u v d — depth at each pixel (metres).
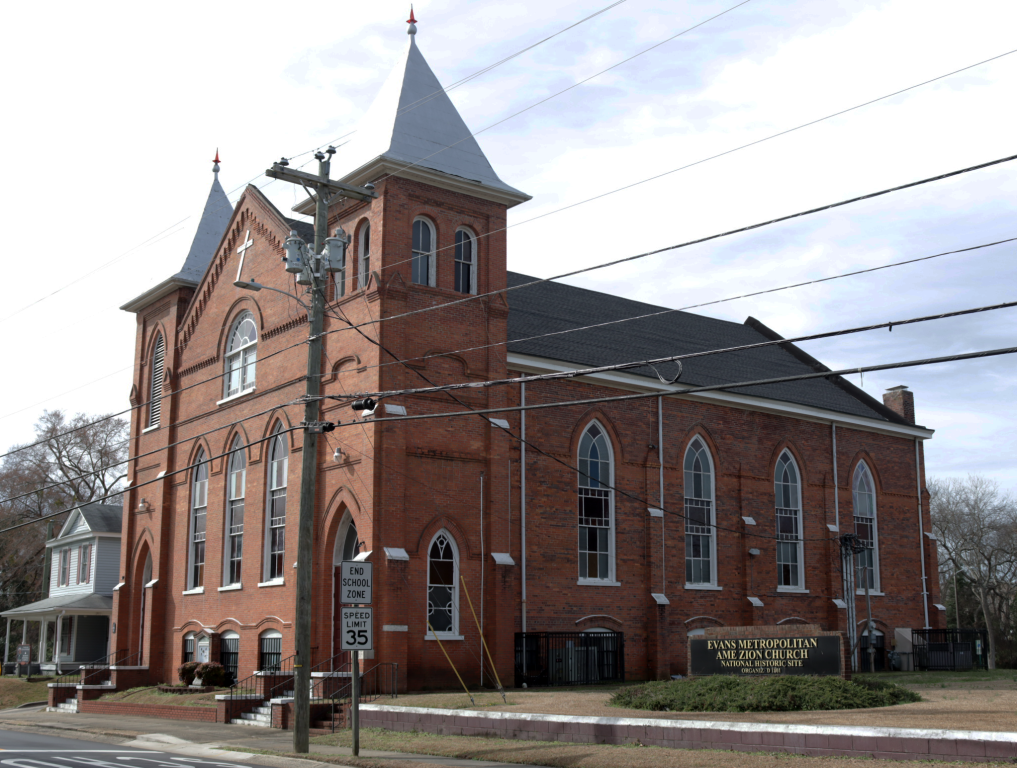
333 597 28.31
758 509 36.78
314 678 24.86
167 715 28.75
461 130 30.17
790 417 38.69
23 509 68.06
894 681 29.33
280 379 31.73
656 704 19.53
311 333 20.77
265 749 19.83
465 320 28.84
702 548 35.12
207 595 33.78
